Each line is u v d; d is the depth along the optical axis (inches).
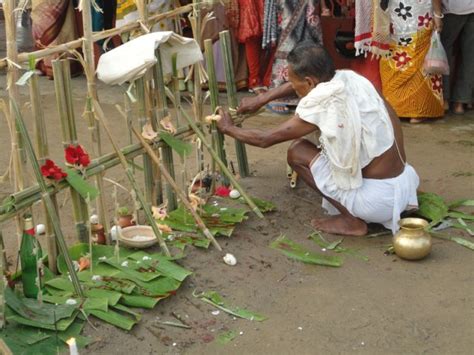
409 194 146.9
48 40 266.4
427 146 211.6
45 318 106.4
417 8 221.1
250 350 109.8
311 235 147.2
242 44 269.1
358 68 243.4
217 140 161.8
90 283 118.3
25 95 267.7
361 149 140.3
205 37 236.1
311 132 142.0
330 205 155.3
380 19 222.7
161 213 145.1
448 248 143.0
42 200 117.0
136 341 109.5
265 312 120.5
